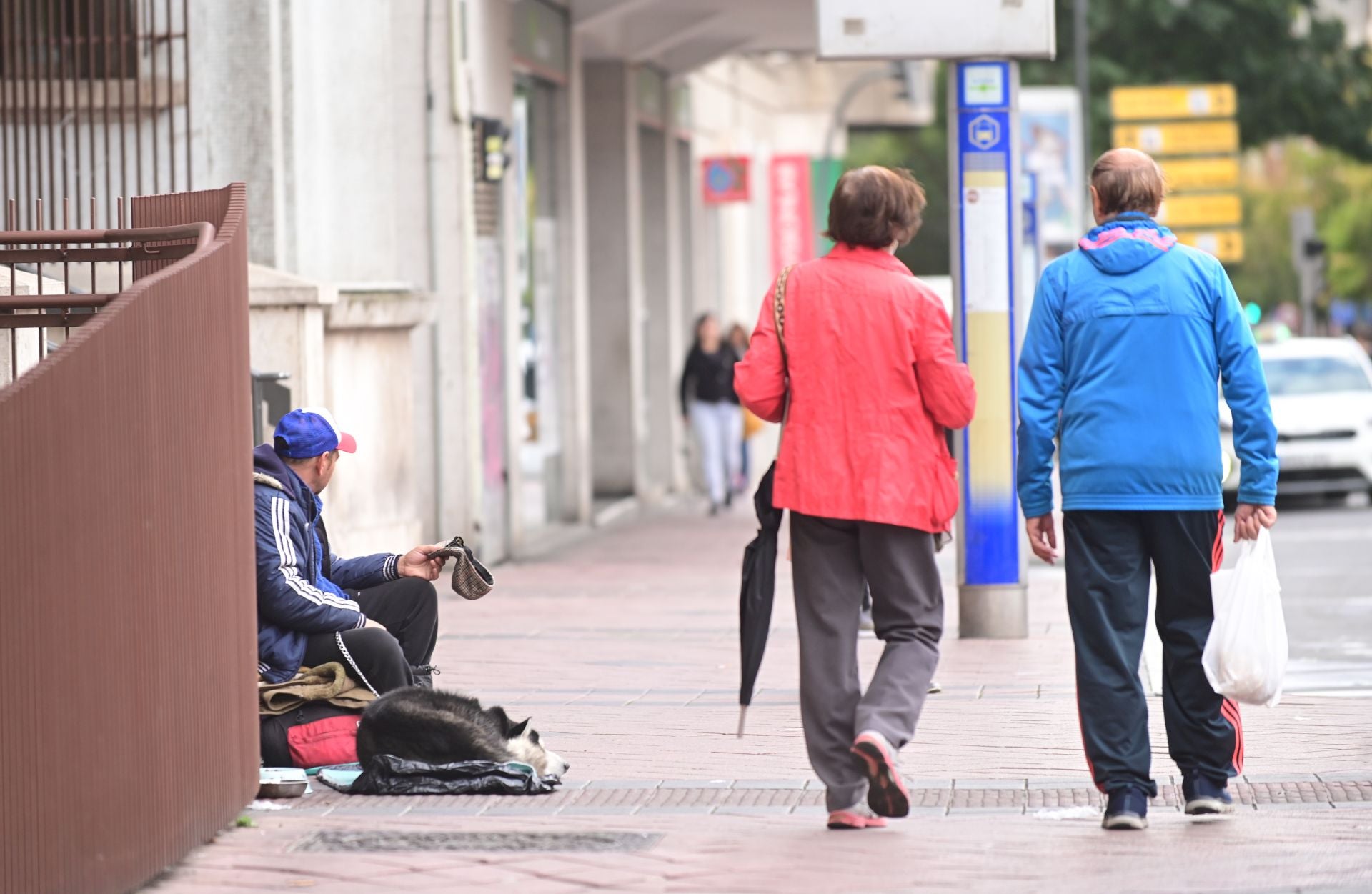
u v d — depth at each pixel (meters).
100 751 18.03
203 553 20.52
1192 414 21.16
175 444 19.69
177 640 19.81
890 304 20.59
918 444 20.58
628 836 21.08
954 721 28.34
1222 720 21.67
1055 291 21.59
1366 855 19.83
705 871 19.52
